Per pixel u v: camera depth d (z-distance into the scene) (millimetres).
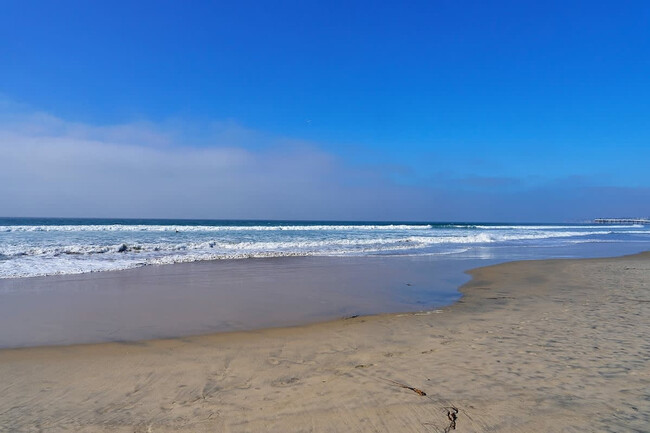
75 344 5859
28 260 15070
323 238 31000
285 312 8102
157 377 4461
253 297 9586
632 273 13727
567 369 4469
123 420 3420
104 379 4406
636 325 6555
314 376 4422
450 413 3453
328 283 11664
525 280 12352
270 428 3248
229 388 4109
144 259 16266
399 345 5645
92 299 9086
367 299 9477
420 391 3920
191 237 29359
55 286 10547
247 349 5566
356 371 4543
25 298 9062
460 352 5184
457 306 8664
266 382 4266
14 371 4676
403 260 17766
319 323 7219
